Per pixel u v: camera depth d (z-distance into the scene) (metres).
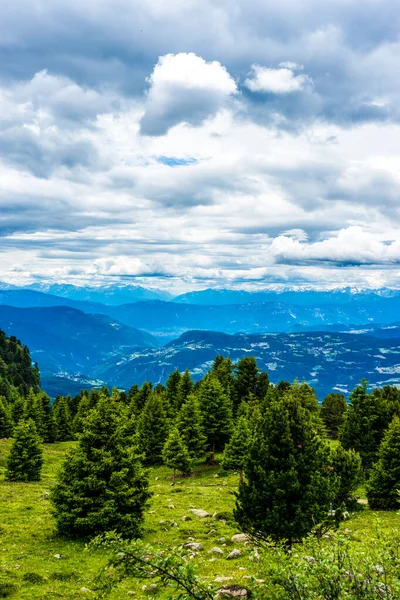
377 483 44.78
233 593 17.81
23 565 23.36
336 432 92.56
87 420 33.31
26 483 50.91
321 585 8.78
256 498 23.95
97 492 30.59
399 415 66.06
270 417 26.03
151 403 82.62
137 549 8.70
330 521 23.39
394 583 8.67
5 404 105.50
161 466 75.94
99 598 10.38
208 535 31.42
